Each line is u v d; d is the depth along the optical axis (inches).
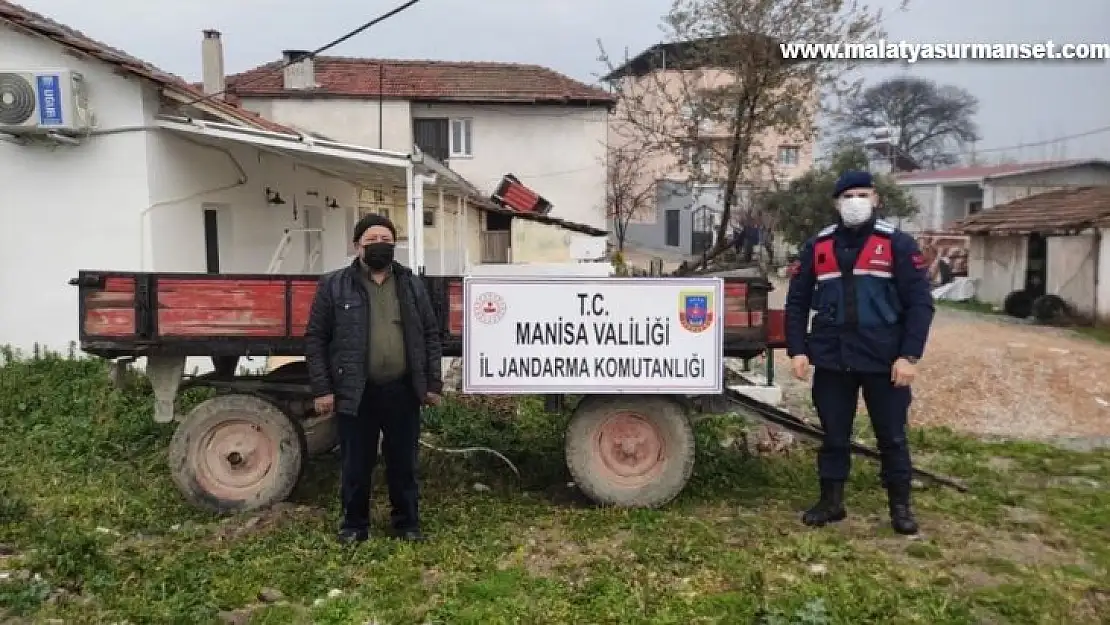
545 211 1043.3
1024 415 392.8
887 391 212.5
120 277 225.8
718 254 726.5
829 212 1217.4
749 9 647.1
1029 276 820.6
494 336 223.3
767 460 280.1
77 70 362.9
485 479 260.2
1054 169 1286.9
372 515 223.1
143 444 281.1
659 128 730.2
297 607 169.9
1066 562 199.3
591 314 223.3
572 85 1146.7
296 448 228.2
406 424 202.1
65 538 193.2
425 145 1112.2
